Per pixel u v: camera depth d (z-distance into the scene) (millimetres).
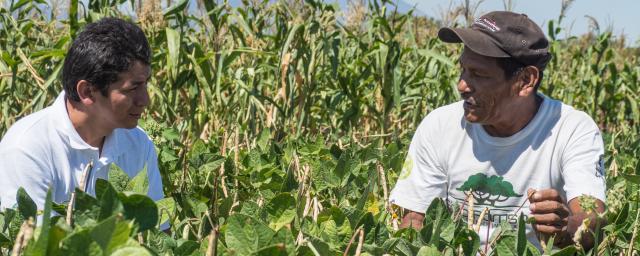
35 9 8164
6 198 2914
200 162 3867
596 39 10883
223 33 7047
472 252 2346
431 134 3506
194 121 6707
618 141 8609
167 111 6672
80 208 1647
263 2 7629
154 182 3410
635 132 10266
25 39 7398
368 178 3920
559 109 3283
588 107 11320
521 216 2152
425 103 8953
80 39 2879
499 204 3379
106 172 3133
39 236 1333
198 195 3604
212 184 3889
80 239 1360
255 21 7723
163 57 7297
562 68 12680
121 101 2891
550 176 3285
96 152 3070
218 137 6121
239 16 6996
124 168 3236
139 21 6789
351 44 9438
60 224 1419
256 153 4180
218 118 6863
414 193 3551
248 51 6668
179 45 6246
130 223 1388
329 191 3770
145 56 2887
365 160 4637
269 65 7113
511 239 2199
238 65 8188
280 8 7340
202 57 6453
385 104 7570
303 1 7094
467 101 3193
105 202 1613
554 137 3244
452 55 10039
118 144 3182
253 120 6469
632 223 2898
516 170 3309
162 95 6379
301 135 6746
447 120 3459
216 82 6578
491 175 3359
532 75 3145
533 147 3271
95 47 2836
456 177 3441
